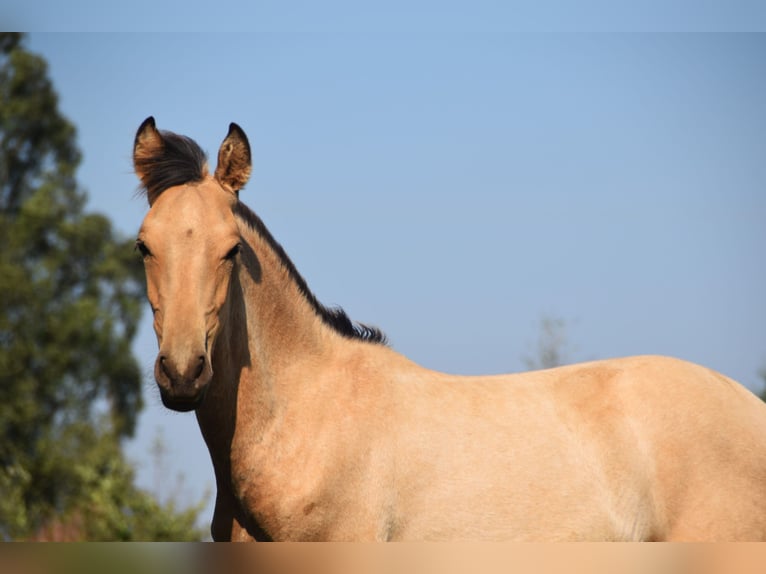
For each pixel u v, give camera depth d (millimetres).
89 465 34594
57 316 50062
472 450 8891
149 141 8609
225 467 8539
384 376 9070
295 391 8742
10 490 37344
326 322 9195
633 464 9133
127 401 51188
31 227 51938
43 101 54562
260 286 8680
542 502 8836
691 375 9586
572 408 9375
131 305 52938
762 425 9430
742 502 9062
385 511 8555
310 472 8414
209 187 8492
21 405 44938
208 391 8305
